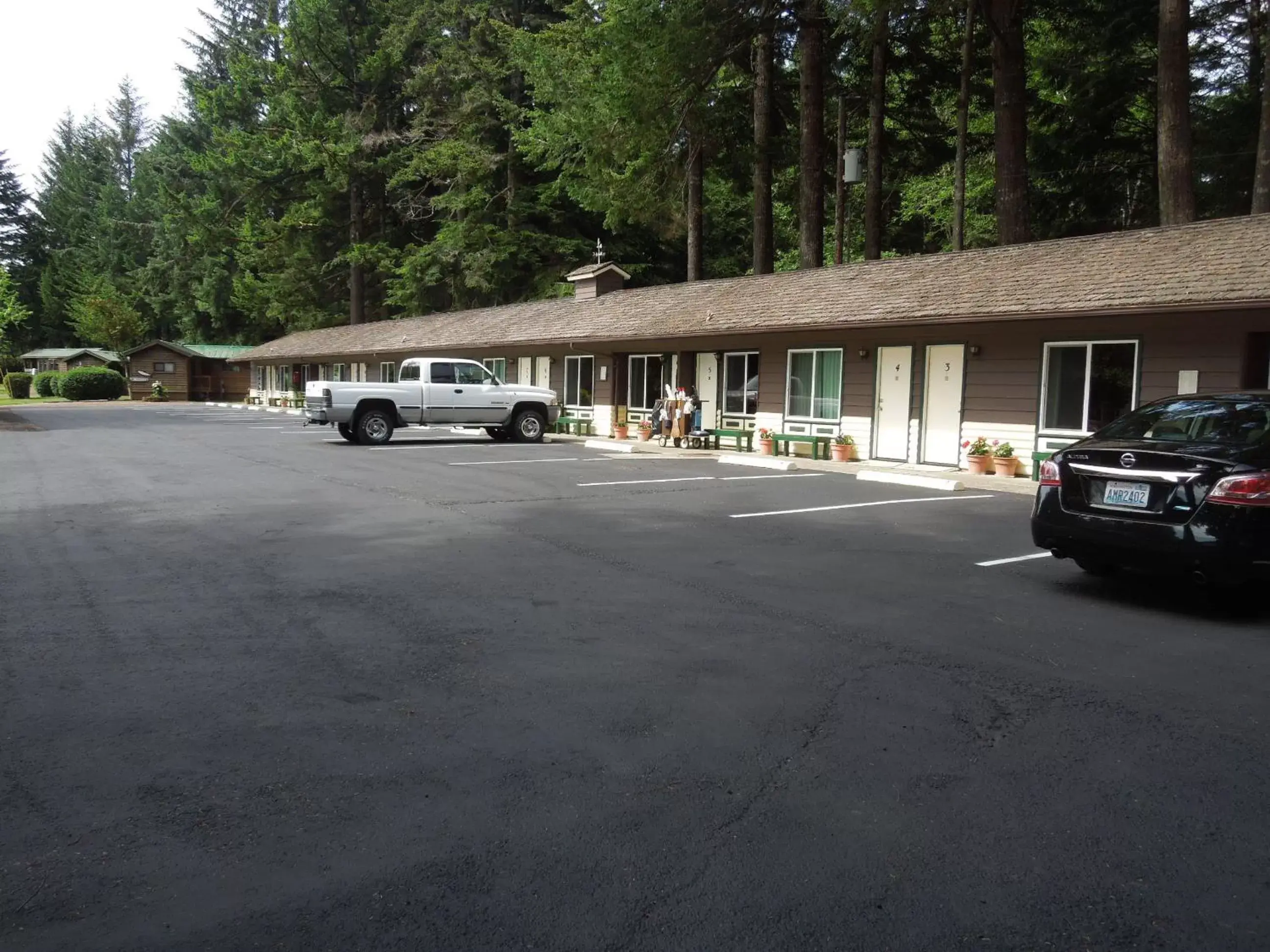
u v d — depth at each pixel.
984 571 7.60
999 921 2.71
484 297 39.91
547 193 37.34
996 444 15.14
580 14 30.22
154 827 3.23
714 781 3.63
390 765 3.76
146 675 4.84
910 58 26.45
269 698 4.52
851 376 17.66
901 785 3.60
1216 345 12.50
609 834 3.21
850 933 2.64
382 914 2.72
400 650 5.30
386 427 21.11
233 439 22.52
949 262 16.80
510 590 6.79
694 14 20.94
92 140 81.12
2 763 3.75
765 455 18.25
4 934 2.61
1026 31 26.77
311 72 47.31
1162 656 5.31
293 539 8.82
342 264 48.78
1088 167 26.38
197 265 61.34
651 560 7.91
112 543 8.55
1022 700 4.56
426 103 42.00
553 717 4.29
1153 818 3.34
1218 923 2.69
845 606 6.39
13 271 75.19
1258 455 5.89
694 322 19.58
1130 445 6.44
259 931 2.64
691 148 24.84
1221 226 13.50
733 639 5.56
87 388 50.88
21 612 6.09
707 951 2.56
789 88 28.36
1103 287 12.98
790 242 40.94
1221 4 23.78
